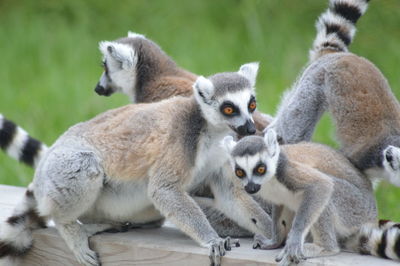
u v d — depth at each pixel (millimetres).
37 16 29266
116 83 14477
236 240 9992
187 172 10188
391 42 22391
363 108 11805
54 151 10547
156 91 13727
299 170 9617
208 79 11078
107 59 14500
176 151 10117
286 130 12773
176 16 27094
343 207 10008
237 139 10945
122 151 10367
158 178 10094
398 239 9164
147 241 10164
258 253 9516
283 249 9195
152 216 11000
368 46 22359
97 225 10711
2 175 18500
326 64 12539
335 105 12180
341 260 9188
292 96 13094
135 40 14438
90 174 10227
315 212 9266
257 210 10367
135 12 28094
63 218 10328
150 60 14062
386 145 11227
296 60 22734
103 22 28000
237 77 11133
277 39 24000
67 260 10609
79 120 20922
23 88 24016
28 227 10891
